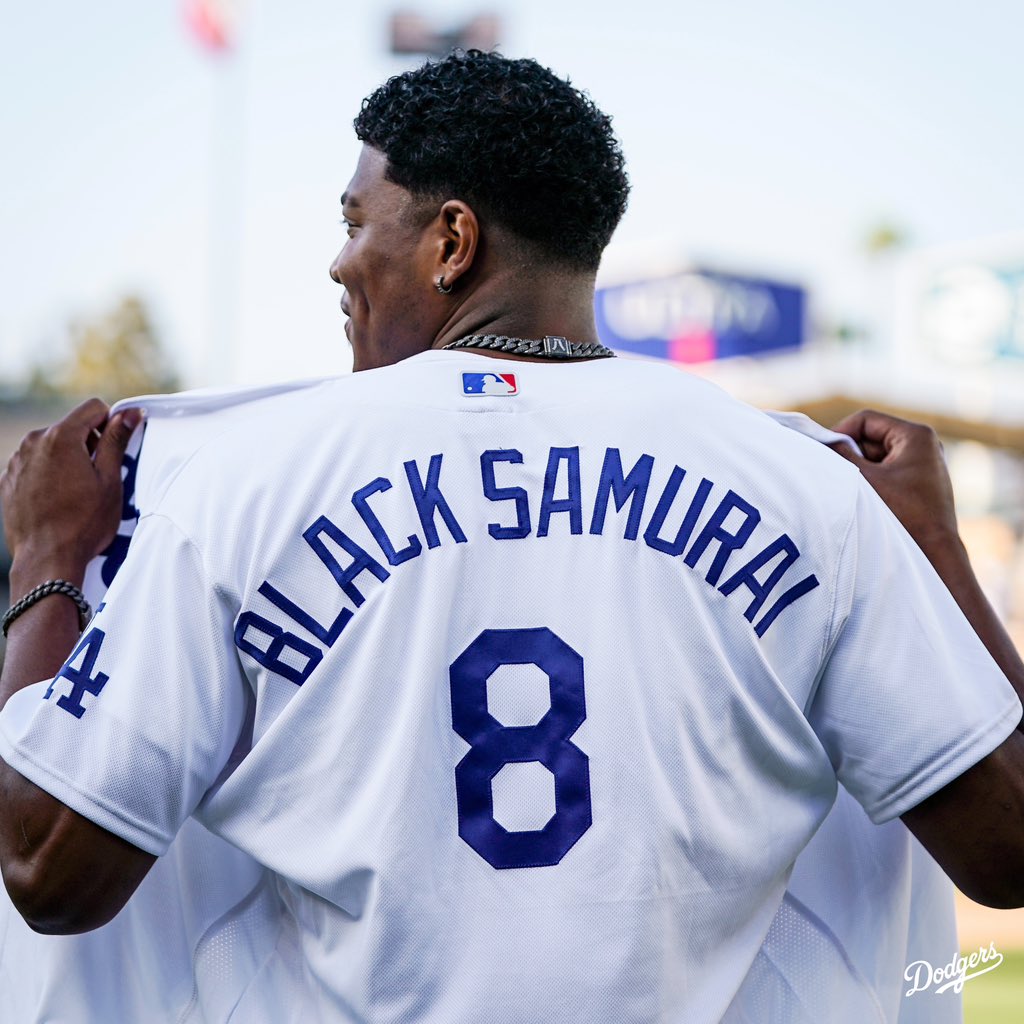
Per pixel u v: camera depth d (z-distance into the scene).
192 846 1.61
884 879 1.71
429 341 1.67
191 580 1.41
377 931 1.34
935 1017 1.79
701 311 18.45
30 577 1.72
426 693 1.37
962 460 17.39
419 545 1.41
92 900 1.40
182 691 1.39
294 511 1.42
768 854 1.46
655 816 1.37
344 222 1.73
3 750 1.40
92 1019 1.58
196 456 1.50
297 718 1.39
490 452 1.47
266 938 1.56
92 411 1.85
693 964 1.41
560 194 1.60
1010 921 7.13
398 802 1.35
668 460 1.48
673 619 1.41
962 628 1.51
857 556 1.48
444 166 1.60
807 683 1.47
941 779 1.44
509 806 1.37
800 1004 1.63
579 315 1.65
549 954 1.33
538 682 1.39
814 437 1.85
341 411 1.49
